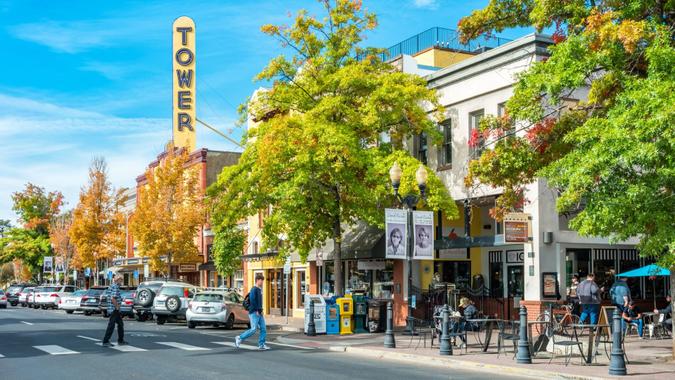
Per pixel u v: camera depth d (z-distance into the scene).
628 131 12.87
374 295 30.91
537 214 23.27
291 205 25.09
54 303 52.56
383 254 28.08
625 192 13.66
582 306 20.66
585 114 17.28
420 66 32.16
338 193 26.48
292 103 26.77
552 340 17.39
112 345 20.22
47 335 24.00
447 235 28.61
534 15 17.47
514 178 18.17
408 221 21.39
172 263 46.25
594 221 14.15
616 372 13.72
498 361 16.08
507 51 24.62
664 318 21.86
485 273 28.80
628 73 15.70
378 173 24.75
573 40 15.19
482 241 24.47
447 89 27.48
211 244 49.25
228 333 26.53
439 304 27.33
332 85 25.95
